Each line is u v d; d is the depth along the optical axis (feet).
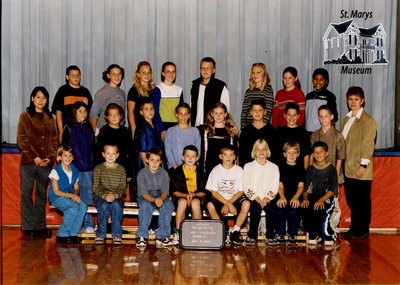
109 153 21.83
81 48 27.55
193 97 23.76
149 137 22.62
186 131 22.59
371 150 22.77
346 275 17.74
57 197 21.93
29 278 17.10
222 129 22.58
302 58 27.73
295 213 21.86
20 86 27.40
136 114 23.22
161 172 21.95
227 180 21.85
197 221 21.12
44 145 22.97
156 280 16.98
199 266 18.66
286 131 22.67
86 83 27.63
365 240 22.86
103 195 21.68
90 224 22.70
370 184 23.15
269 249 21.22
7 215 24.54
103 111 23.66
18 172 24.47
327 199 22.04
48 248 20.97
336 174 22.24
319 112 23.02
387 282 17.04
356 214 23.27
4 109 27.30
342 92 27.73
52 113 24.32
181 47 27.68
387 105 27.73
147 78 23.18
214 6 27.66
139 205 21.66
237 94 27.84
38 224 23.15
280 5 27.68
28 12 27.35
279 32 27.71
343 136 23.27
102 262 19.03
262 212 22.52
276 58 27.73
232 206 21.56
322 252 20.77
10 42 27.35
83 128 22.68
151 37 27.71
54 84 27.53
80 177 22.62
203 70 23.44
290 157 22.15
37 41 27.40
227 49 27.73
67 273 17.66
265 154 21.86
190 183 21.90
